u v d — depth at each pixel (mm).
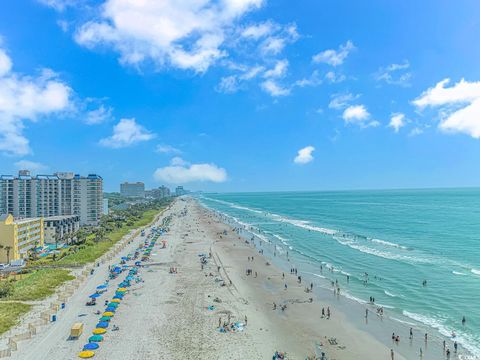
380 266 104375
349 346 55156
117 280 89938
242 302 74625
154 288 83500
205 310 69125
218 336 57500
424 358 51219
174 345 53812
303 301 76188
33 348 52000
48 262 107000
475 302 72562
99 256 117062
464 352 52469
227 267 107750
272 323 63906
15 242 111188
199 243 152375
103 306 69875
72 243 141875
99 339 54250
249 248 140125
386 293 80250
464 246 130875
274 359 50094
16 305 67625
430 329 60906
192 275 96562
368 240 151250
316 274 98812
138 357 49844
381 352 53188
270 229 199625
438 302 73312
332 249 133625
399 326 62500
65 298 72125
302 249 136625
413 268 100312
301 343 55969
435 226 184375
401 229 179375
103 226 186000
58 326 59906
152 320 63438
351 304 74000
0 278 89250
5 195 199875
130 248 138500
